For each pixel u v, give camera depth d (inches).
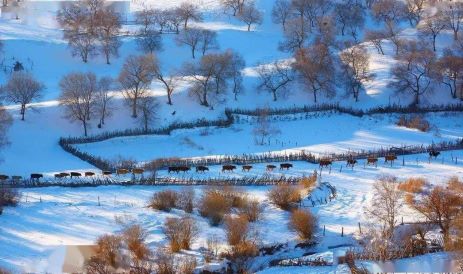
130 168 3435.0
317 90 4911.4
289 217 2551.7
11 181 3181.6
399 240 2207.2
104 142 4151.1
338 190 2955.2
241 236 2292.1
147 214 2628.0
